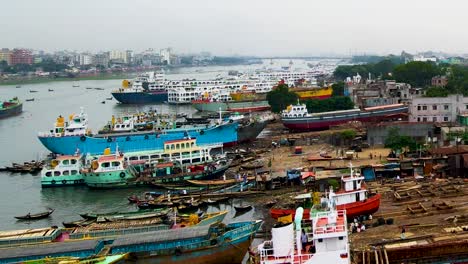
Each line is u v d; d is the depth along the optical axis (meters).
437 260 67.69
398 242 72.81
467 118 160.62
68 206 119.12
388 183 111.12
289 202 93.06
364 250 70.44
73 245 75.94
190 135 167.62
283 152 157.00
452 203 92.06
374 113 194.50
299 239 59.88
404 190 103.00
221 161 140.88
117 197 124.62
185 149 142.25
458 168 114.00
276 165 139.50
